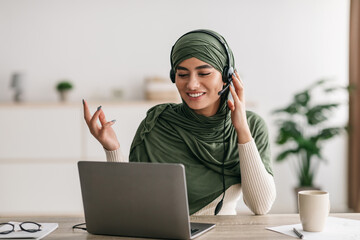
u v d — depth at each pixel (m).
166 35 4.83
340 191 4.95
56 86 4.68
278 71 4.89
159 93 4.55
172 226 1.38
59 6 4.77
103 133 1.79
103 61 4.81
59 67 4.80
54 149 4.50
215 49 1.73
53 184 4.52
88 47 4.80
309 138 4.49
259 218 1.67
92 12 4.79
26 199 4.52
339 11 4.87
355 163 4.70
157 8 4.82
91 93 4.81
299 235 1.41
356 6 4.60
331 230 1.48
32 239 1.43
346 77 4.89
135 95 4.84
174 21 4.83
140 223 1.42
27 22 4.76
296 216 1.69
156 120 1.98
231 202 1.92
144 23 4.82
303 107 4.47
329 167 4.94
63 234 1.49
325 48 4.89
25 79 4.68
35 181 4.51
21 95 4.64
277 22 4.86
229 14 4.85
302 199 1.46
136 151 1.97
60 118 4.50
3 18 4.75
